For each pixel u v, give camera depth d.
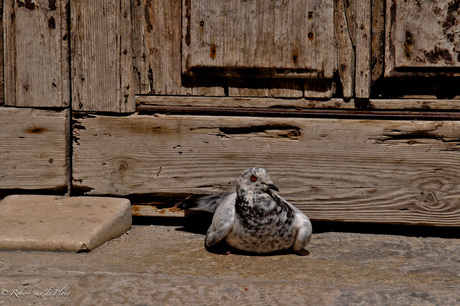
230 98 4.43
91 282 3.31
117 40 4.41
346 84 4.31
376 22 4.27
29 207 4.33
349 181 4.39
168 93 4.48
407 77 4.25
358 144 4.35
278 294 3.19
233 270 3.61
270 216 3.78
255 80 4.41
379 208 4.39
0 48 4.45
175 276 3.44
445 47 4.17
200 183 4.48
